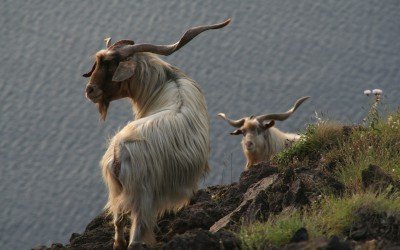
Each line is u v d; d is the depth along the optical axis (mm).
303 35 150750
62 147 132250
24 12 169500
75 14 167500
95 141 132125
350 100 132125
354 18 153750
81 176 125562
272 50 147000
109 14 165625
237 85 137875
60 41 160625
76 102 143000
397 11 154000
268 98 134250
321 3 159125
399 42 146625
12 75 152250
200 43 149625
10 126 139000
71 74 151250
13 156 132125
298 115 128625
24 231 116000
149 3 166375
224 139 119438
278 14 157500
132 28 161125
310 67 141375
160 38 157125
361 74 138750
